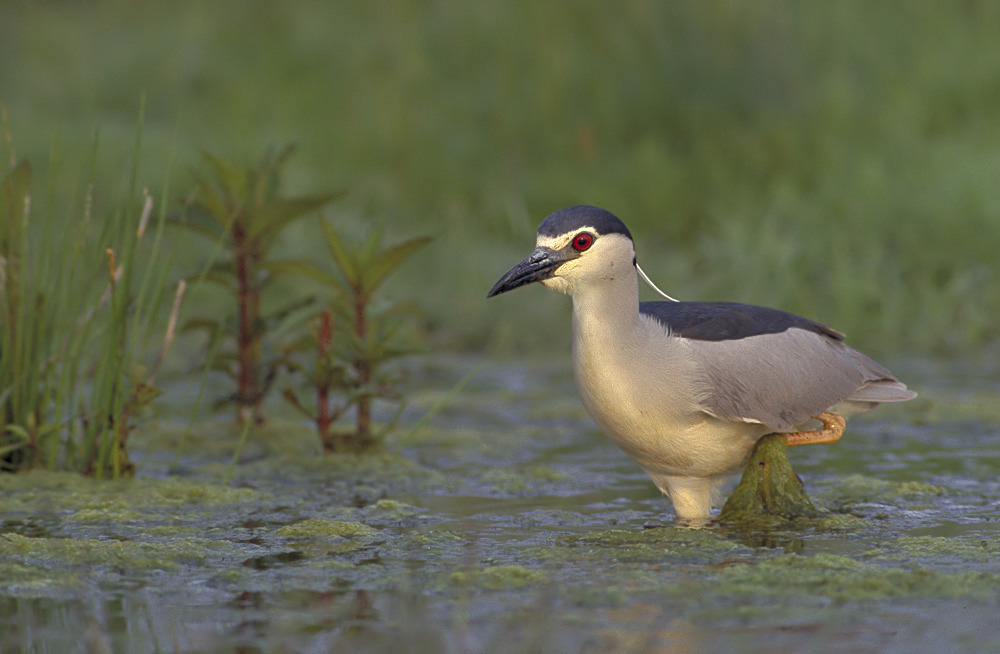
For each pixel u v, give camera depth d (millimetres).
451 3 26312
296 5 28922
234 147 22844
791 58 22641
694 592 6504
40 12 31859
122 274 9680
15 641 5754
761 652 5539
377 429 12055
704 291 17281
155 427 11773
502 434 11828
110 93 26953
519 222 20359
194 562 7266
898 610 6148
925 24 23062
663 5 23438
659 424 8398
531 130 23062
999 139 19891
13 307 9641
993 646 5582
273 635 5836
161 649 5641
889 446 10969
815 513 8453
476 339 17172
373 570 7039
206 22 29141
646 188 20672
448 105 24188
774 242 17328
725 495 9117
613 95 23094
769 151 20969
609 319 8367
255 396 11727
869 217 18172
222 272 11391
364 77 25844
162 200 9766
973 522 8188
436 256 19188
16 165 9727
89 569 7078
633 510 8836
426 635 5797
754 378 8516
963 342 15750
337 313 11016
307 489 9586
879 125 20969
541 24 24766
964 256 17359
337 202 20797
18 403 9711
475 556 7402
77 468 9859
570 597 6441
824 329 9305
